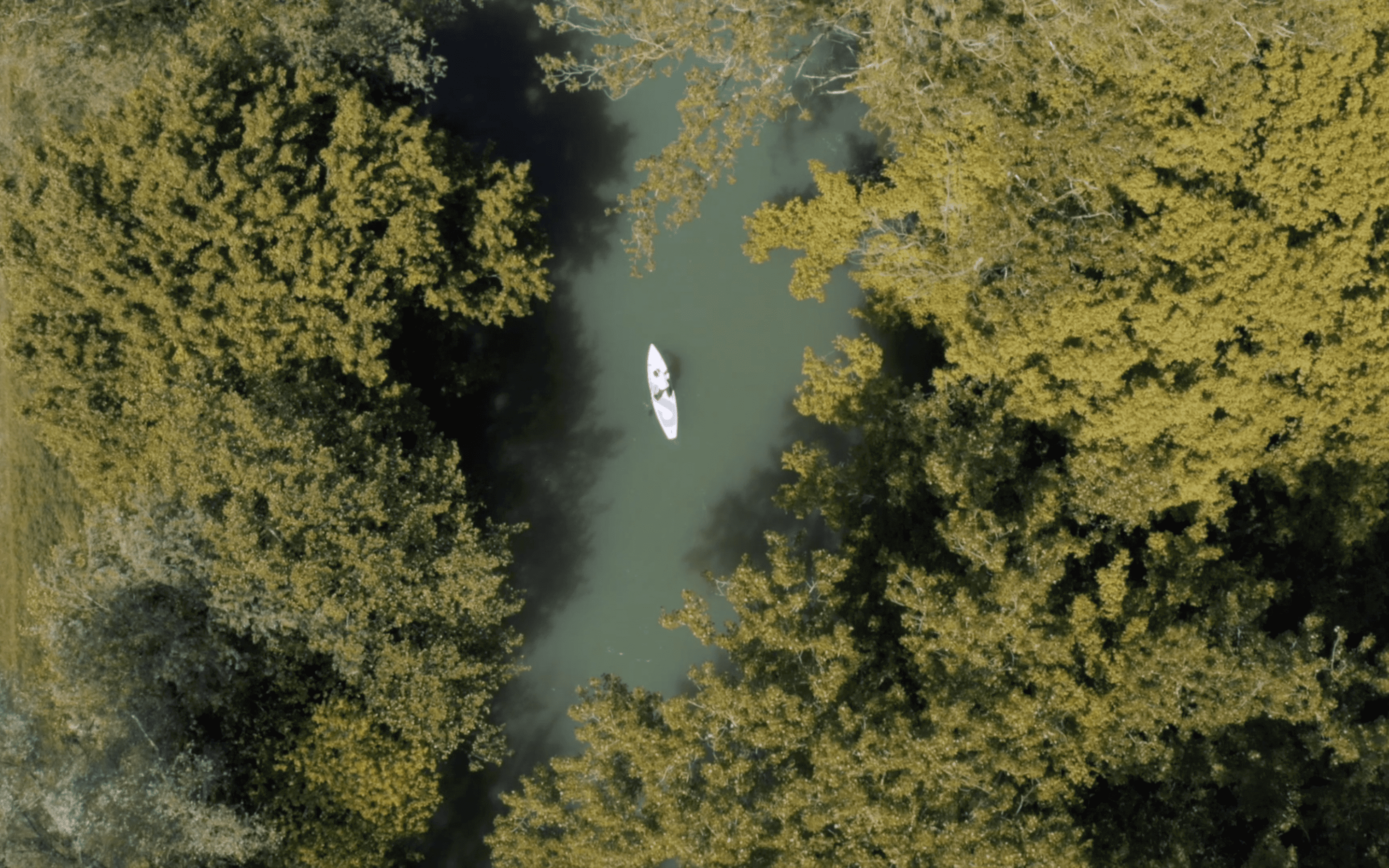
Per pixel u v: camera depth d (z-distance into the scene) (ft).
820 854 64.08
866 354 84.84
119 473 81.10
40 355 77.10
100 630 79.41
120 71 83.15
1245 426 74.02
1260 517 82.84
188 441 75.56
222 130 79.41
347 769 81.82
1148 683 69.21
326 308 81.10
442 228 89.20
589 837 68.90
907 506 83.61
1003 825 63.00
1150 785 78.54
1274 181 74.43
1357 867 68.95
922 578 68.85
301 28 81.35
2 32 83.76
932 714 63.41
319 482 76.02
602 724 71.10
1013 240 74.08
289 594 78.02
